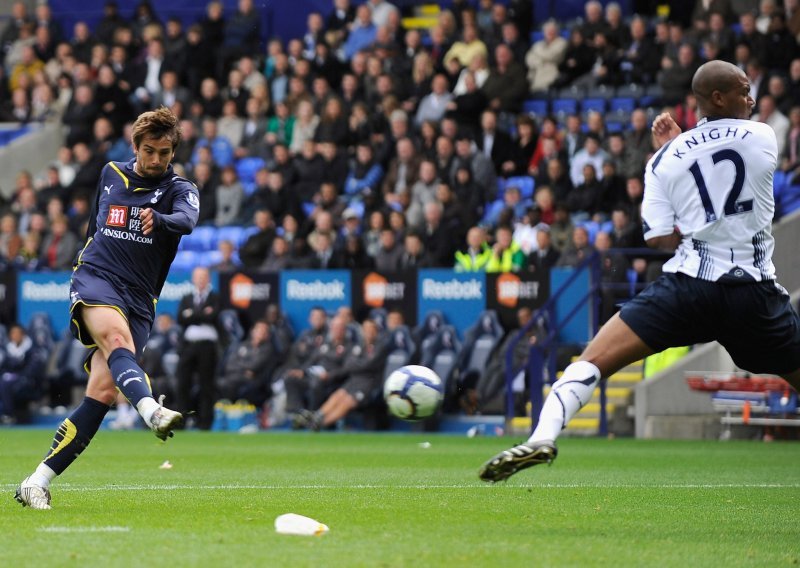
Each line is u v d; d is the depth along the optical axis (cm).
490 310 8250
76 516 2822
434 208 8631
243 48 11238
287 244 8994
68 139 10988
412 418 3039
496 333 8206
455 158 9069
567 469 4806
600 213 8531
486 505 3200
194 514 2895
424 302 8444
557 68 10131
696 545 2430
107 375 2947
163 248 2980
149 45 11344
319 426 8238
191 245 9819
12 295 9494
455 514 2961
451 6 10969
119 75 11256
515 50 10056
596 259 7762
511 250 8269
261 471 4600
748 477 4394
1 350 9194
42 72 11969
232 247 9219
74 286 2917
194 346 8375
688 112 8825
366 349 8269
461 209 8644
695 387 7231
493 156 9306
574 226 8275
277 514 2911
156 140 2922
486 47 10256
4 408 9088
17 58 12256
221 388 8588
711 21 9350
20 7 12381
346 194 9719
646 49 9794
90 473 4459
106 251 2938
